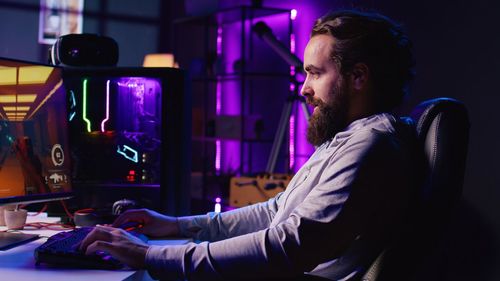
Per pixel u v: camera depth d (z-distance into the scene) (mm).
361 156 1267
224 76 4996
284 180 3795
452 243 3328
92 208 2133
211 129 5023
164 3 6496
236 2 4957
